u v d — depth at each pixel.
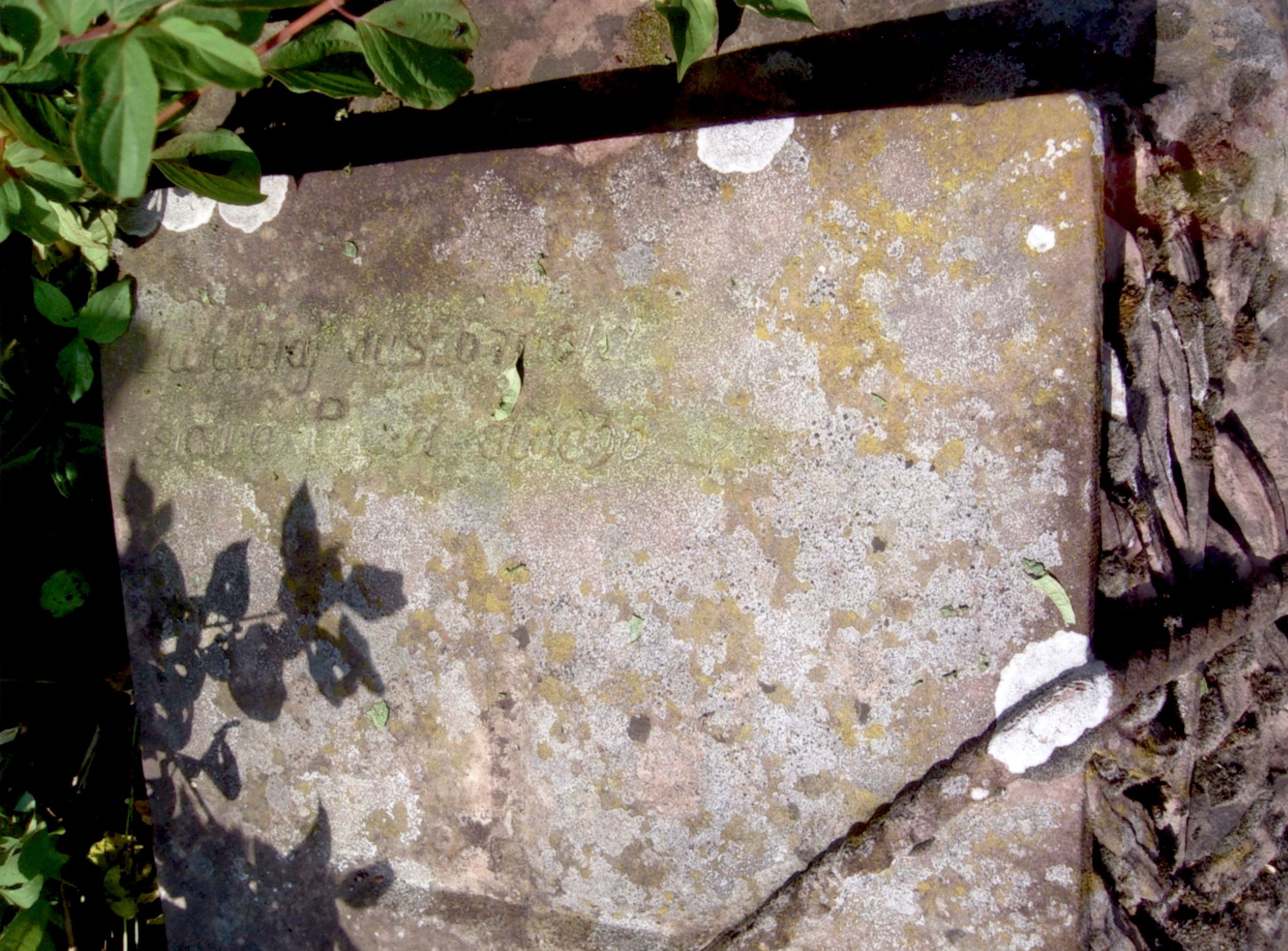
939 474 0.61
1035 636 0.61
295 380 0.72
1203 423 0.68
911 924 0.64
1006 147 0.60
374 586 0.71
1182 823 0.67
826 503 0.63
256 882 0.76
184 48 0.56
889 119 0.61
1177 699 0.68
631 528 0.66
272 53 0.67
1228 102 0.68
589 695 0.68
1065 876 0.61
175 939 0.78
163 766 0.77
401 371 0.70
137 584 0.76
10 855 0.76
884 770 0.63
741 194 0.64
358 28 0.66
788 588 0.64
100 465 0.88
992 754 0.60
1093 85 0.69
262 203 0.71
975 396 0.61
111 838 0.89
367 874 0.74
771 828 0.66
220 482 0.74
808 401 0.63
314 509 0.72
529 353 0.67
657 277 0.65
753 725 0.65
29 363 0.84
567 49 0.74
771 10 0.67
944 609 0.62
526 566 0.68
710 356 0.64
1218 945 0.70
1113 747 0.64
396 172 0.69
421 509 0.70
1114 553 0.61
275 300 0.72
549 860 0.70
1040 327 0.60
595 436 0.66
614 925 0.71
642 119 0.73
